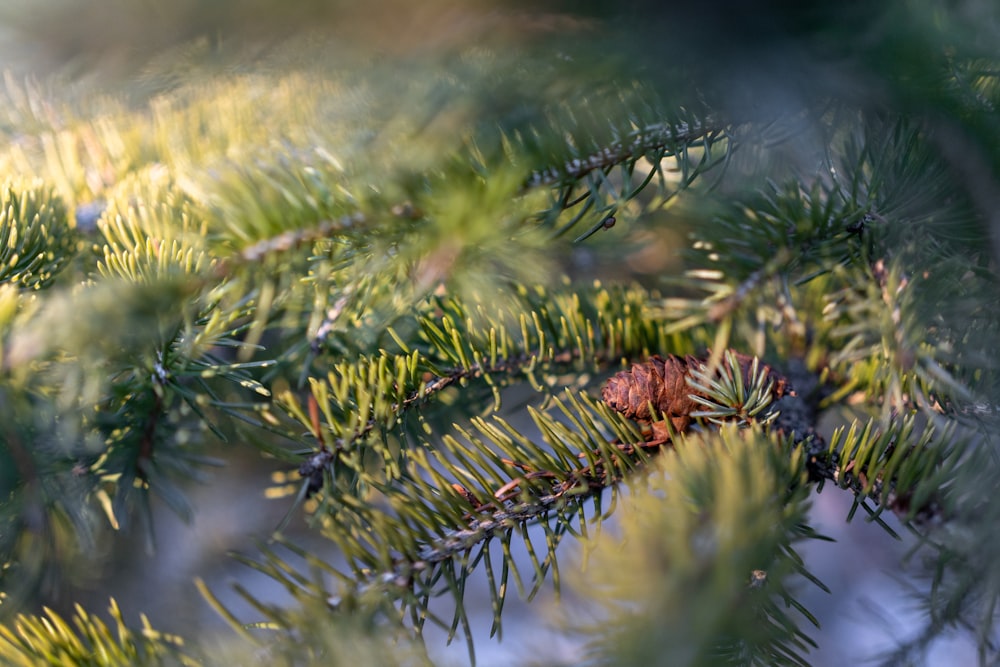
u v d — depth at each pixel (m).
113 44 0.44
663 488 0.39
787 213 0.45
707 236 0.46
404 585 0.41
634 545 0.37
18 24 0.43
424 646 0.40
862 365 0.46
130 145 0.49
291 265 0.41
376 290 0.44
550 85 0.42
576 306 0.48
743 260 0.46
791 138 0.43
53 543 0.47
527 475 0.43
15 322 0.41
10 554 0.46
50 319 0.39
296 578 0.41
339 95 0.44
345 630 0.39
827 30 0.42
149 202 0.46
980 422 0.42
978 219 0.43
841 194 0.44
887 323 0.43
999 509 0.40
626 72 0.42
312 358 0.44
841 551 0.74
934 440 0.42
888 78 0.42
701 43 0.42
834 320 0.47
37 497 0.45
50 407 0.44
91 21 0.43
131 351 0.42
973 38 0.42
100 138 0.49
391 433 0.45
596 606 0.37
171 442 0.46
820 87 0.42
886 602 0.62
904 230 0.44
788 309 0.45
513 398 0.52
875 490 0.42
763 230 0.45
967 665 0.46
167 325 0.41
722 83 0.42
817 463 0.43
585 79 0.42
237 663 0.39
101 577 0.55
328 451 0.44
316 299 0.42
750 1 0.42
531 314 0.48
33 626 0.41
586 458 0.43
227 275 0.40
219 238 0.40
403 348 0.45
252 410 0.47
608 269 0.53
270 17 0.43
